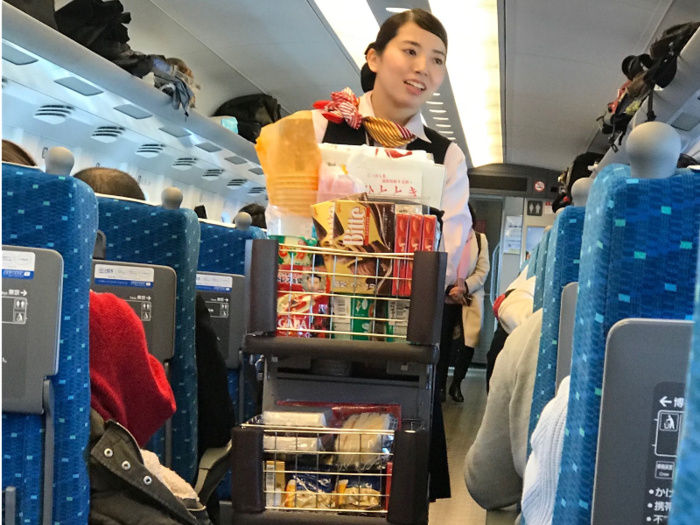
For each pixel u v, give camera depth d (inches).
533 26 254.8
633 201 34.6
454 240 85.9
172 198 105.7
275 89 349.4
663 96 199.8
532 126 423.2
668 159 34.7
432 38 86.3
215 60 298.5
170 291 103.2
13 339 62.2
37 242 62.9
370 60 94.7
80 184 64.9
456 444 250.2
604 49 260.1
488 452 85.4
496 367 86.7
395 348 64.1
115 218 103.4
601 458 35.4
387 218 66.4
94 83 203.2
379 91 90.1
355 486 65.6
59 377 63.6
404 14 87.0
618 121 242.2
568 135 422.6
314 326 67.1
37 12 176.6
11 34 165.0
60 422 63.9
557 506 40.2
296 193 71.5
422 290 63.3
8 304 62.2
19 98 196.5
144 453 77.4
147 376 78.4
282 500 65.3
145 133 256.2
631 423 34.9
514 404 79.2
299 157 71.2
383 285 66.4
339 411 71.1
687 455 12.6
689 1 195.0
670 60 182.1
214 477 97.3
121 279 100.8
